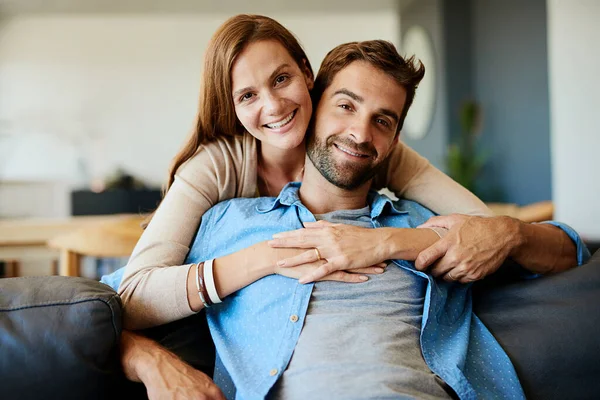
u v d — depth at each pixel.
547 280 1.29
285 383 1.09
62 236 2.13
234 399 1.19
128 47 7.62
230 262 1.21
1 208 7.45
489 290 1.38
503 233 1.29
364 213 1.38
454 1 6.31
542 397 1.16
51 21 7.48
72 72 7.55
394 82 1.28
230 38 1.33
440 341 1.21
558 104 3.94
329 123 1.29
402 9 7.30
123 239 2.07
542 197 5.27
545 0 5.07
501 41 5.77
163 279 1.21
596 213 3.86
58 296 1.05
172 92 7.70
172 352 1.27
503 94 5.80
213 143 1.47
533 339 1.20
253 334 1.18
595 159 3.83
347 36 7.82
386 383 1.03
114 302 1.08
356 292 1.19
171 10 7.23
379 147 1.29
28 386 0.99
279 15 7.66
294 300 1.17
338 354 1.08
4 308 1.02
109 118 7.63
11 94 7.47
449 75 6.31
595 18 3.76
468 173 5.78
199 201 1.40
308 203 1.37
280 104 1.30
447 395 1.09
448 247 1.25
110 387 1.09
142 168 7.70
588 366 1.18
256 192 1.51
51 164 7.55
